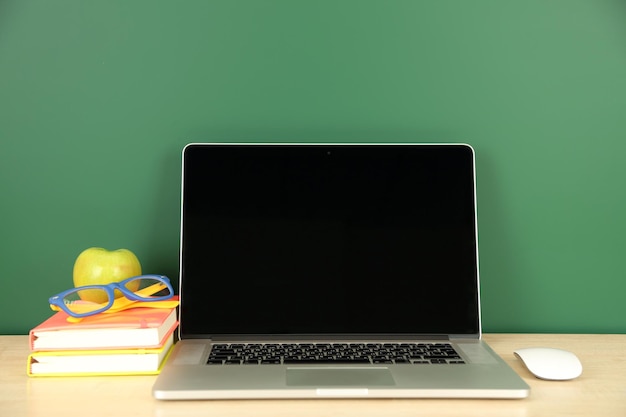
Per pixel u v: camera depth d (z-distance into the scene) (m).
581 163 1.25
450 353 1.06
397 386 0.91
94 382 0.97
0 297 1.24
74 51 1.21
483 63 1.24
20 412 0.87
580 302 1.26
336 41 1.23
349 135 1.24
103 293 1.12
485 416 0.86
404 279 1.15
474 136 1.24
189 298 1.13
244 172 1.16
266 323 1.13
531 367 1.00
